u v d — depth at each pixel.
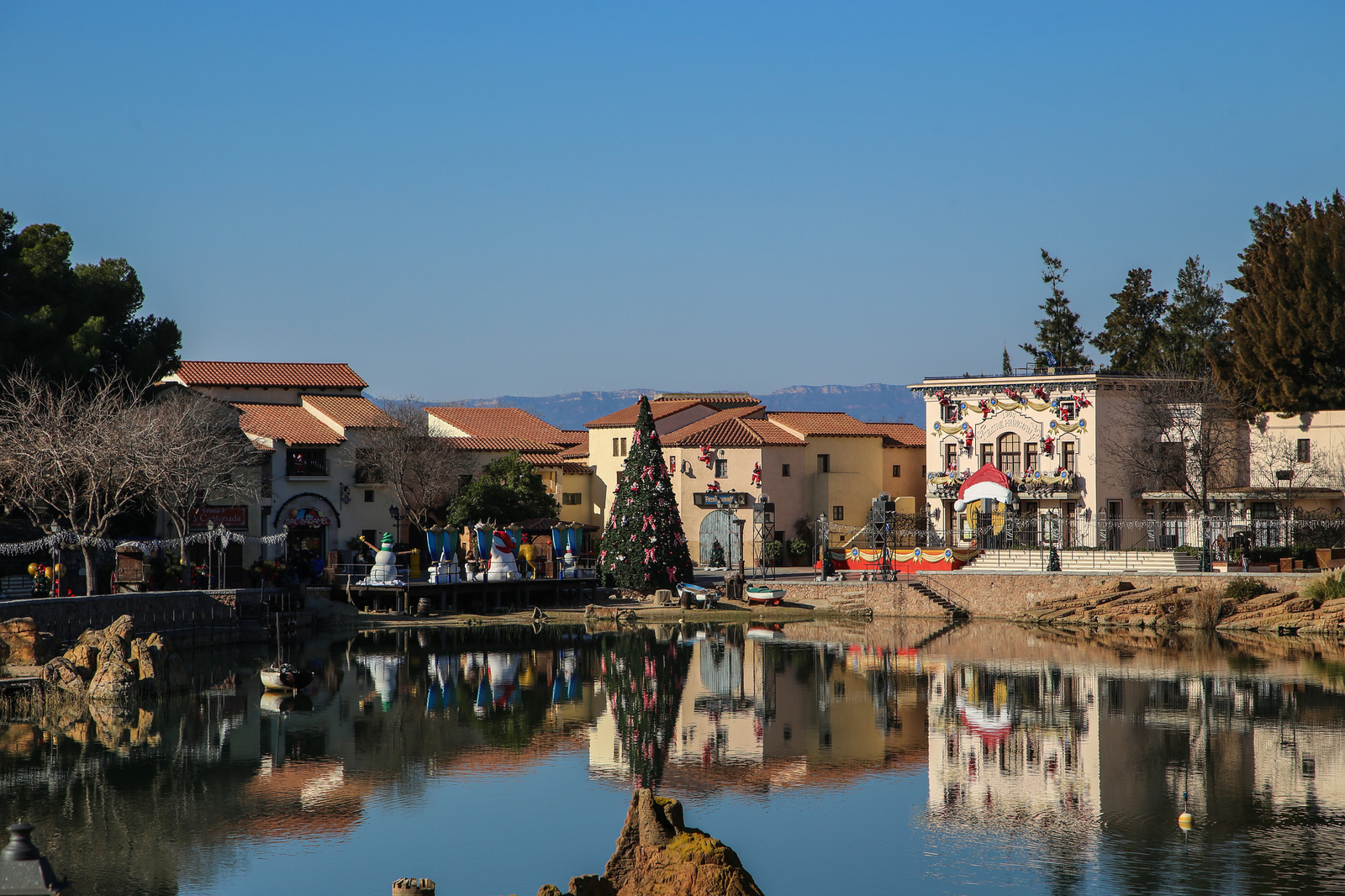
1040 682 51.09
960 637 66.44
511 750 39.88
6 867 16.62
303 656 59.62
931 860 28.91
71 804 33.56
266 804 33.59
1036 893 26.67
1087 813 32.19
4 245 75.38
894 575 78.94
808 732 42.41
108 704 46.06
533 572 78.25
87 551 57.88
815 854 29.47
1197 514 77.94
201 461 67.75
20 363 69.12
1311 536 72.19
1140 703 45.97
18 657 47.03
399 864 28.95
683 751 39.69
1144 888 26.73
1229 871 27.66
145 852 29.70
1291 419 77.56
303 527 82.19
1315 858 28.33
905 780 35.88
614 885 21.91
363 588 72.69
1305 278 75.69
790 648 62.97
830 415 107.12
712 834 31.08
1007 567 78.19
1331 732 40.44
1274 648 59.19
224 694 48.91
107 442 59.81
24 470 59.38
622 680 53.25
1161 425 80.31
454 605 75.25
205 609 60.94
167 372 83.06
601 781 36.09
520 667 57.00
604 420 101.75
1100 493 80.44
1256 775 35.25
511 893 27.16
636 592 80.88
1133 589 70.19
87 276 78.69
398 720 44.38
